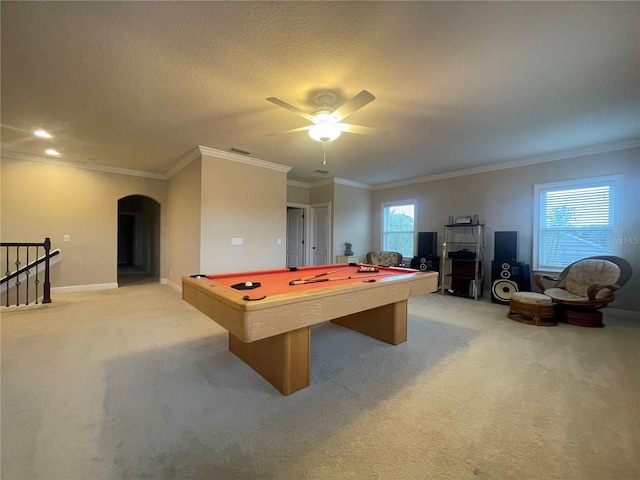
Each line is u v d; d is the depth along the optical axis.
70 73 2.30
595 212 4.10
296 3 1.60
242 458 1.39
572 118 3.11
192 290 2.34
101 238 5.45
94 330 3.16
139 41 1.93
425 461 1.38
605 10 1.63
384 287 2.50
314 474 1.30
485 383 2.12
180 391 1.98
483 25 1.76
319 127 2.61
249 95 2.64
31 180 4.79
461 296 5.20
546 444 1.50
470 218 5.09
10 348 2.65
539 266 4.61
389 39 1.90
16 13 1.66
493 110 2.93
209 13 1.68
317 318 1.94
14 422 1.62
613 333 3.22
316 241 6.99
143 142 4.00
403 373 2.28
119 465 1.34
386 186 6.93
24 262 4.73
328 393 1.99
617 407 1.82
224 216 4.57
